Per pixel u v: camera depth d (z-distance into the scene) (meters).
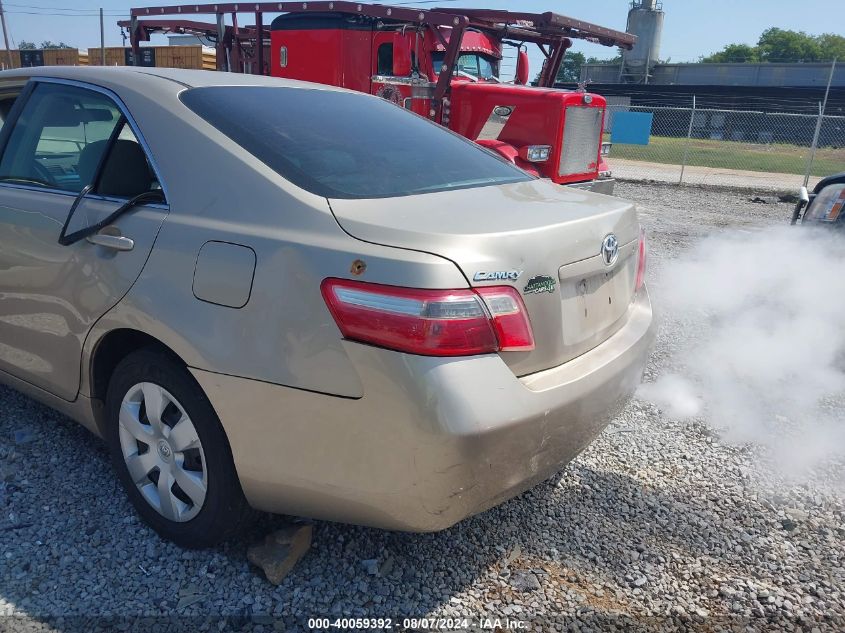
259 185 2.52
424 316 2.12
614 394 2.71
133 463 2.85
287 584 2.67
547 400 2.32
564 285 2.52
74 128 3.11
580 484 3.44
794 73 47.84
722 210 13.32
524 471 2.38
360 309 2.17
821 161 24.80
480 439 2.13
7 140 3.40
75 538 2.85
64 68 3.37
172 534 2.79
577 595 2.71
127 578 2.65
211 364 2.42
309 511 2.49
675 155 26.47
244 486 2.51
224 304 2.41
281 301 2.30
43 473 3.28
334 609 2.56
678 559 2.93
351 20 10.73
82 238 2.82
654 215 12.44
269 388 2.33
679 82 52.47
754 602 2.70
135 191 2.79
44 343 3.07
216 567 2.73
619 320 2.98
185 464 2.69
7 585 2.59
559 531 3.07
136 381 2.74
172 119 2.79
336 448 2.26
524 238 2.36
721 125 39.00
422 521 2.29
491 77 11.58
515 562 2.86
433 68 10.55
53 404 3.24
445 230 2.27
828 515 3.26
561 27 10.66
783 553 2.99
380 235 2.26
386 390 2.14
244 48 12.27
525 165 9.77
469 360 2.16
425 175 2.89
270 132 2.79
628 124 19.09
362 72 10.85
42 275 2.99
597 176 10.88
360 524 2.45
